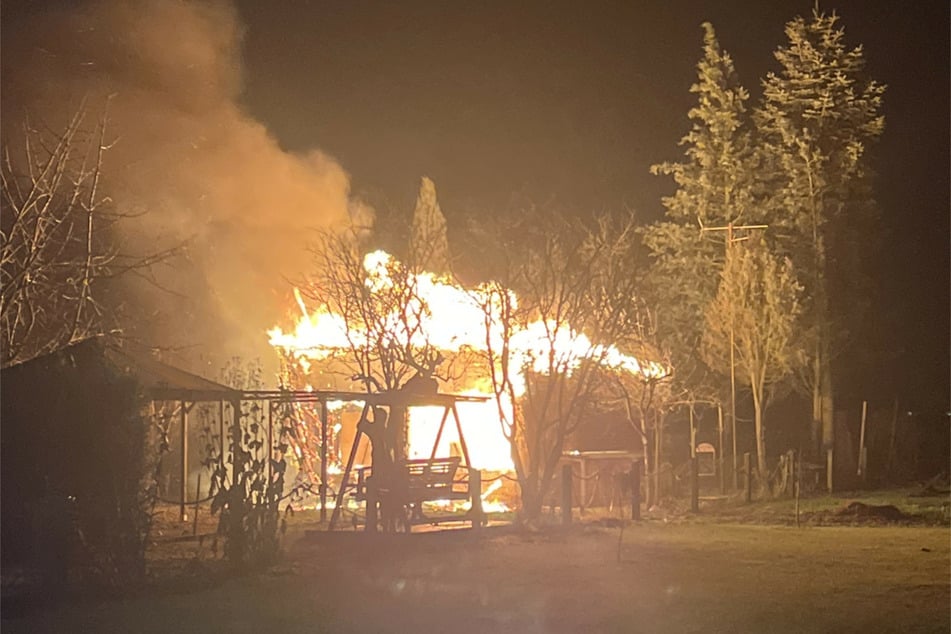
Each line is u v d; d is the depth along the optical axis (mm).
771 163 34750
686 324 33344
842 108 34094
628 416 25031
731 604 11164
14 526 12117
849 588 12188
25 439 12172
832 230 34344
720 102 34500
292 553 14805
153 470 14805
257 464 13992
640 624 10141
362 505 21719
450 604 11188
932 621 10281
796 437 34219
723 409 32344
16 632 9961
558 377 21312
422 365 19125
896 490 28906
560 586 12320
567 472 18703
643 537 17359
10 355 15961
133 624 10211
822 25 33969
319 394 16172
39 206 17672
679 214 34781
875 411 36531
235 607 11016
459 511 21375
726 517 21422
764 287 29203
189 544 15664
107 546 12031
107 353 15305
